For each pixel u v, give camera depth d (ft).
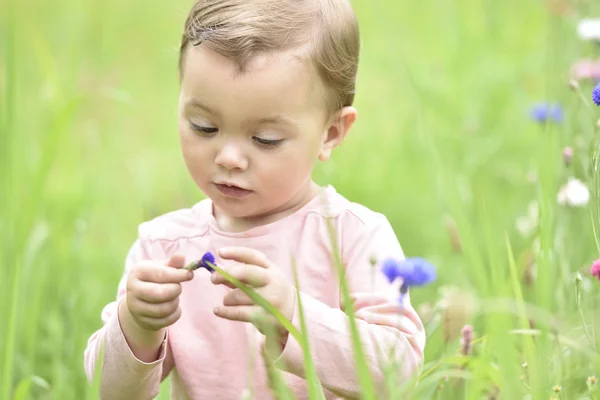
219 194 10.50
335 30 10.71
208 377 10.86
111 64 30.55
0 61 31.30
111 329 10.52
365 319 10.47
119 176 24.75
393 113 27.99
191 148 10.43
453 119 23.68
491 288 11.76
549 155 13.78
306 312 10.03
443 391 11.32
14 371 15.19
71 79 24.84
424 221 20.34
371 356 10.06
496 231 17.25
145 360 10.52
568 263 14.34
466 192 18.84
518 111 24.44
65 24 32.35
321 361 10.03
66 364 15.83
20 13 34.37
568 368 11.19
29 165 20.43
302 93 10.33
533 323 12.14
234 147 10.23
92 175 23.03
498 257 11.06
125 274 11.43
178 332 11.00
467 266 15.42
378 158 24.09
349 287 10.72
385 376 9.41
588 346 11.41
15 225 15.88
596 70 16.51
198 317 10.98
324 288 10.78
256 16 10.37
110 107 28.17
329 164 21.06
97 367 10.00
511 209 19.57
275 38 10.28
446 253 17.94
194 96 10.26
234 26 10.25
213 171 10.37
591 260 14.73
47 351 16.19
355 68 11.19
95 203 22.04
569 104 17.29
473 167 20.65
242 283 9.78
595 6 20.30
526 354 10.45
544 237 12.26
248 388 9.87
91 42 29.58
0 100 24.17
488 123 23.70
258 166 10.26
